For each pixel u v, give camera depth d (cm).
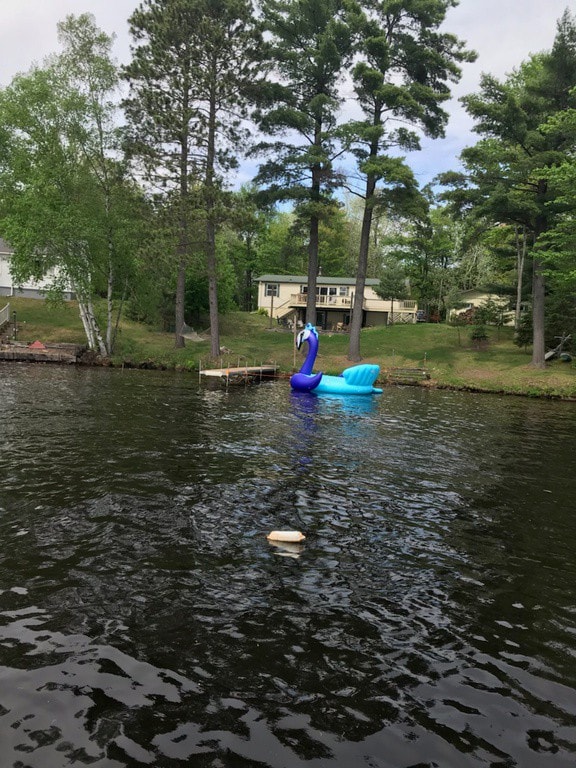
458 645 454
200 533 667
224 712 363
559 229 2534
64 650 421
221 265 4125
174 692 380
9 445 1054
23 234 2619
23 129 2683
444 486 930
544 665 431
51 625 454
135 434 1213
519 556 646
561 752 339
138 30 2717
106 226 2767
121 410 1524
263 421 1488
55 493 787
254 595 521
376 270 6091
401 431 1447
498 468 1075
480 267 4894
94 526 671
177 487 843
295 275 5700
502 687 401
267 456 1077
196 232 3008
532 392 2547
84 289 2884
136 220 2808
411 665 423
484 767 324
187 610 488
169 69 2720
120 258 2884
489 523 755
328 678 403
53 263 2756
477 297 4816
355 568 592
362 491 877
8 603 486
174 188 2812
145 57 2731
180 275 3222
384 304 4841
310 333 2383
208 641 442
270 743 337
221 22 2748
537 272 2769
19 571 547
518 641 464
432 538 691
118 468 930
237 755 326
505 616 504
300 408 1788
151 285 3095
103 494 791
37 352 2861
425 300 5091
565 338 2995
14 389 1823
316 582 554
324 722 357
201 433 1269
